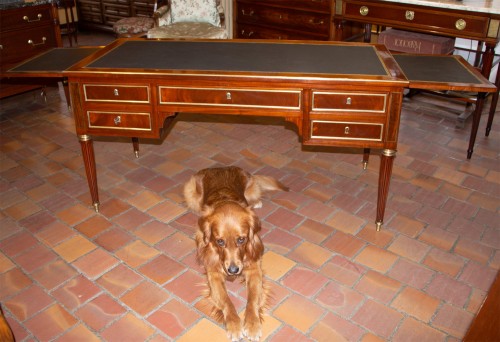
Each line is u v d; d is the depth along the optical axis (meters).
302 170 3.74
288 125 4.52
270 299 2.49
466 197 3.39
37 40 4.77
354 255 2.81
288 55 3.04
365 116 2.68
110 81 2.77
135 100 2.81
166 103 2.80
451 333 2.29
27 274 2.68
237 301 2.51
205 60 2.94
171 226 3.08
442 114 4.69
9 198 3.40
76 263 2.76
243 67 2.78
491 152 4.01
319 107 2.69
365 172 3.71
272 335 2.28
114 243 2.93
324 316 2.39
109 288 2.58
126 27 5.80
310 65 2.82
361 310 2.43
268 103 2.72
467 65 3.45
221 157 3.95
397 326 2.33
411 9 4.09
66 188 3.52
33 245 2.91
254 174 3.67
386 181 2.86
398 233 3.00
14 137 4.32
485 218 3.15
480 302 2.47
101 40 7.43
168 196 3.41
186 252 2.85
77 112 2.89
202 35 4.89
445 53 4.38
